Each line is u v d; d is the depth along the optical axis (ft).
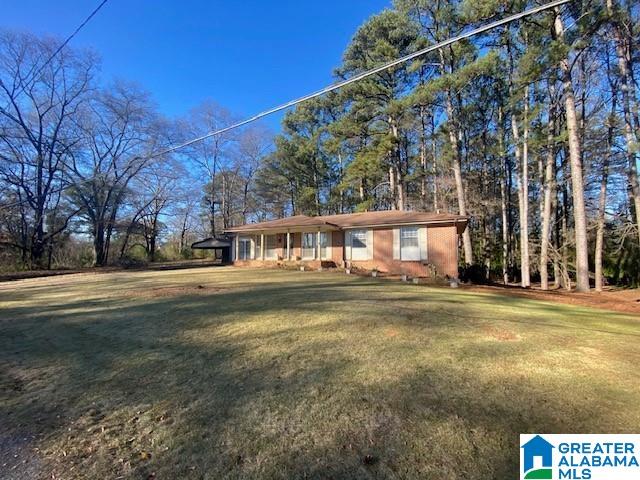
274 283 38.34
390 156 76.64
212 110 126.00
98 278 52.42
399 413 9.66
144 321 20.97
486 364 13.15
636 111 43.57
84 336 18.45
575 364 13.15
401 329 18.07
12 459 8.16
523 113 50.78
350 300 26.45
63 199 89.30
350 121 72.43
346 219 61.05
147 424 9.55
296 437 8.68
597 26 35.60
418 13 56.80
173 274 53.78
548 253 56.95
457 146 58.54
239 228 71.15
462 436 8.56
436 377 12.00
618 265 59.72
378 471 7.38
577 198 39.81
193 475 7.44
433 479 7.13
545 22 41.27
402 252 51.39
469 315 21.48
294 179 117.91
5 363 14.73
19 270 73.20
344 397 10.68
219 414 9.92
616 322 20.74
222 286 35.96
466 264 54.13
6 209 77.56
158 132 97.30
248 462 7.79
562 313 23.34
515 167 69.51
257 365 13.48
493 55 45.83
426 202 83.30
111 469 7.72
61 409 10.55
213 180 128.77
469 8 44.78
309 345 15.72
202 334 17.87
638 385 11.32
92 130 88.58
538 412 9.62
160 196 110.63
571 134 40.24
